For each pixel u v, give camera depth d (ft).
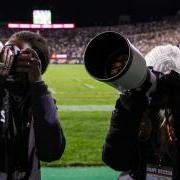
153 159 7.11
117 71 5.98
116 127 6.83
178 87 6.71
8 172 7.18
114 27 203.62
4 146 7.11
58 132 7.13
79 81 97.45
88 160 24.32
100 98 65.36
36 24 181.78
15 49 6.71
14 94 7.02
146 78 6.37
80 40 196.65
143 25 199.82
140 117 6.74
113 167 7.41
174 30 186.19
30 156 7.29
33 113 6.98
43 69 7.60
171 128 6.91
